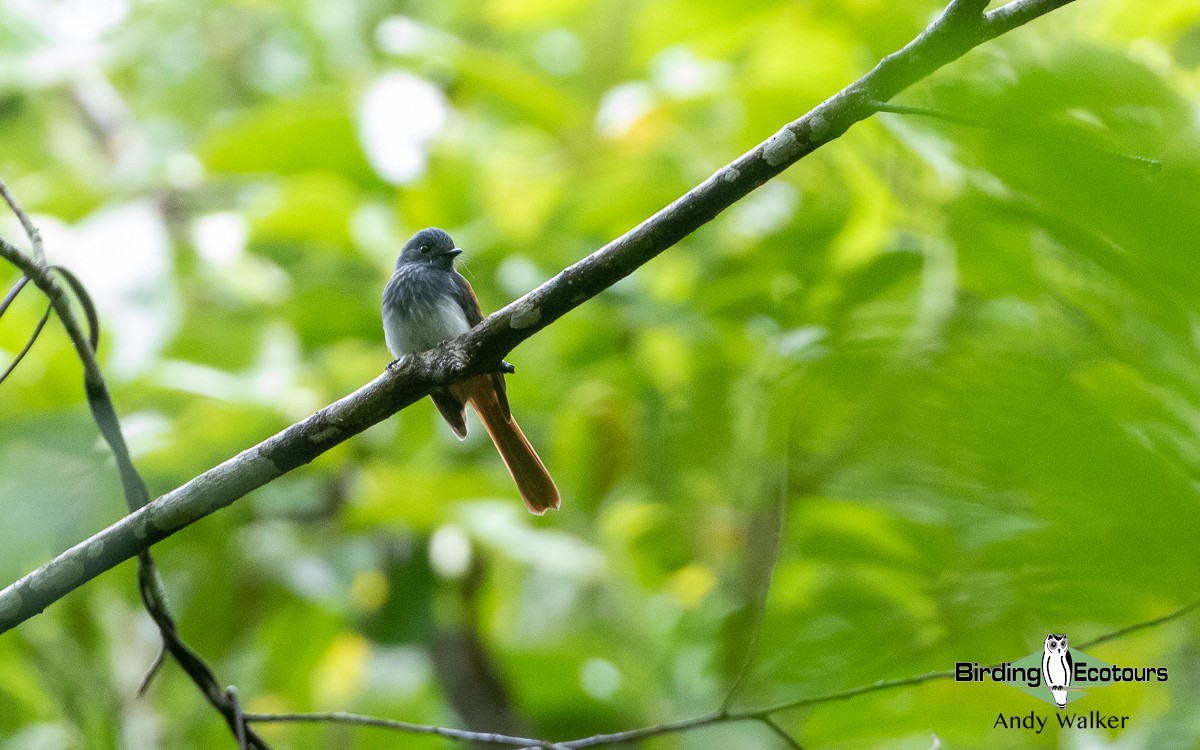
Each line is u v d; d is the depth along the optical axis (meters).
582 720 12.37
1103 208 2.63
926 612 5.28
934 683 5.98
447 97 13.00
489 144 13.66
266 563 11.32
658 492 11.55
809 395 6.23
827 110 5.41
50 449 9.70
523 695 12.44
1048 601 3.90
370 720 6.31
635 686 12.41
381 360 11.55
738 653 9.60
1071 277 3.73
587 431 11.34
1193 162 2.87
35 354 10.53
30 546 9.38
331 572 11.34
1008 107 3.61
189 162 12.14
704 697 10.90
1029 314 4.71
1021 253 4.89
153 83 14.37
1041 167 2.87
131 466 6.63
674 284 12.29
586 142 12.02
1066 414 3.27
